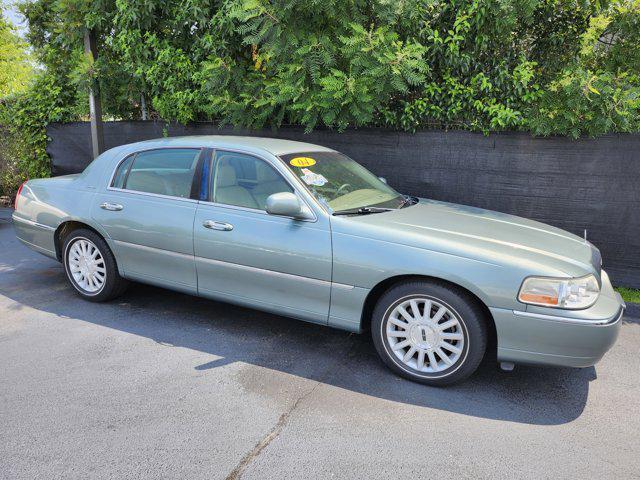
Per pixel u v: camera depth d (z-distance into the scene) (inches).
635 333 175.5
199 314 182.2
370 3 226.8
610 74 218.8
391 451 106.3
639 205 208.7
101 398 124.0
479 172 235.9
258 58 263.6
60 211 190.4
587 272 126.6
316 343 160.1
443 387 134.4
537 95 226.2
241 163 160.7
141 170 177.6
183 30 289.9
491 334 138.8
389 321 136.9
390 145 251.4
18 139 372.5
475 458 104.8
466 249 127.6
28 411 117.6
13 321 171.9
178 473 97.7
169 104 301.3
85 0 296.8
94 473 97.2
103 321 173.3
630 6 219.6
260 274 150.9
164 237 166.6
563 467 102.9
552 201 224.4
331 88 223.9
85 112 364.5
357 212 149.5
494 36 229.8
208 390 129.2
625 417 122.7
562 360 121.4
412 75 219.0
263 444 107.3
